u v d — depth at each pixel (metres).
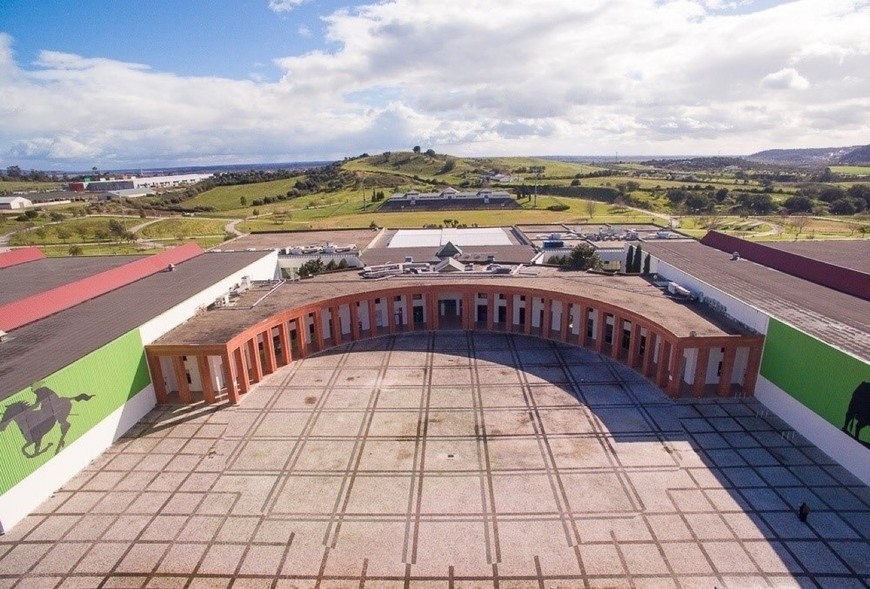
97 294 50.75
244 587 24.09
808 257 52.62
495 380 44.69
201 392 43.50
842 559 24.92
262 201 177.62
